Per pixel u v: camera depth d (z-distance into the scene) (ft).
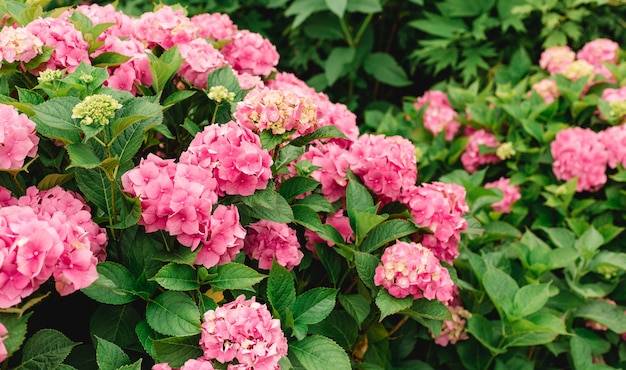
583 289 6.65
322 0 10.01
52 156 5.24
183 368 4.65
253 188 4.93
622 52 9.00
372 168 5.68
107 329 4.94
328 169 5.78
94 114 4.66
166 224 4.76
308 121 5.18
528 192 7.75
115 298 4.82
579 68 8.27
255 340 4.65
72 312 5.30
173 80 5.94
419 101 9.41
